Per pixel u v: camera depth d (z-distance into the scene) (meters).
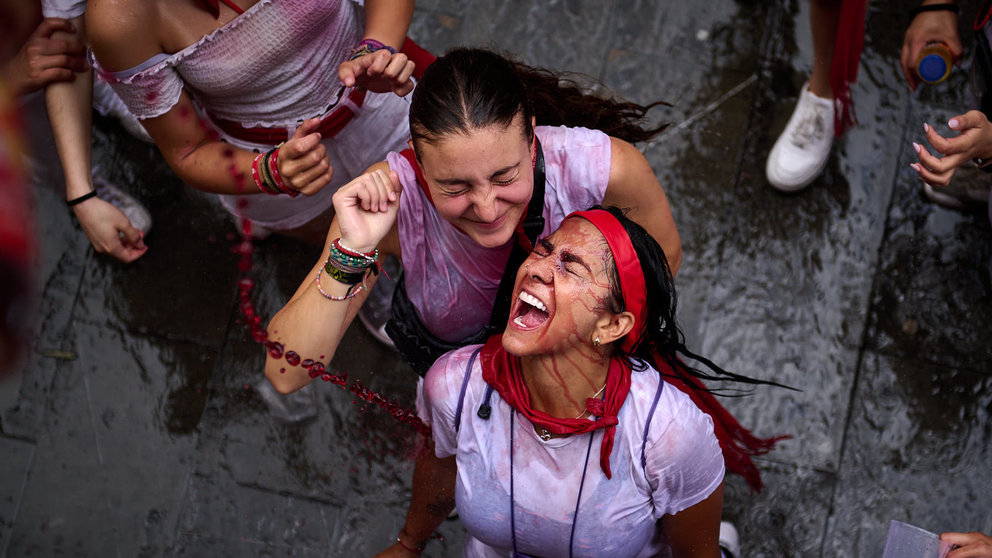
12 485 2.93
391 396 2.97
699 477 1.72
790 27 3.25
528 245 1.77
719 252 3.06
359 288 1.74
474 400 1.72
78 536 2.89
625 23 3.29
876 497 2.80
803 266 3.03
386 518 2.88
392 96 2.22
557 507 1.72
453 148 1.44
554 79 1.91
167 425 2.99
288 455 2.95
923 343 2.93
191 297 3.10
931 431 2.85
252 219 2.51
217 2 1.83
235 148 2.09
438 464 2.14
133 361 3.05
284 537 2.88
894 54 3.21
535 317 1.58
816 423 2.88
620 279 1.52
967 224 3.01
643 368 1.67
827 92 2.90
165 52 1.88
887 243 3.02
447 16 3.32
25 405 3.00
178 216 3.17
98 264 3.12
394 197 1.63
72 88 2.65
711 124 3.18
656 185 1.88
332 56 2.04
